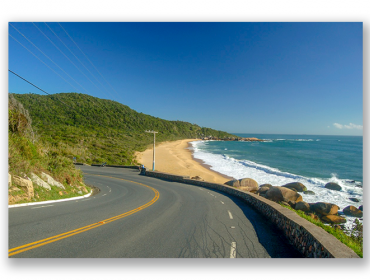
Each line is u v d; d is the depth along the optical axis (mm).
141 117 135250
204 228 6945
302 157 62906
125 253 4863
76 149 49594
